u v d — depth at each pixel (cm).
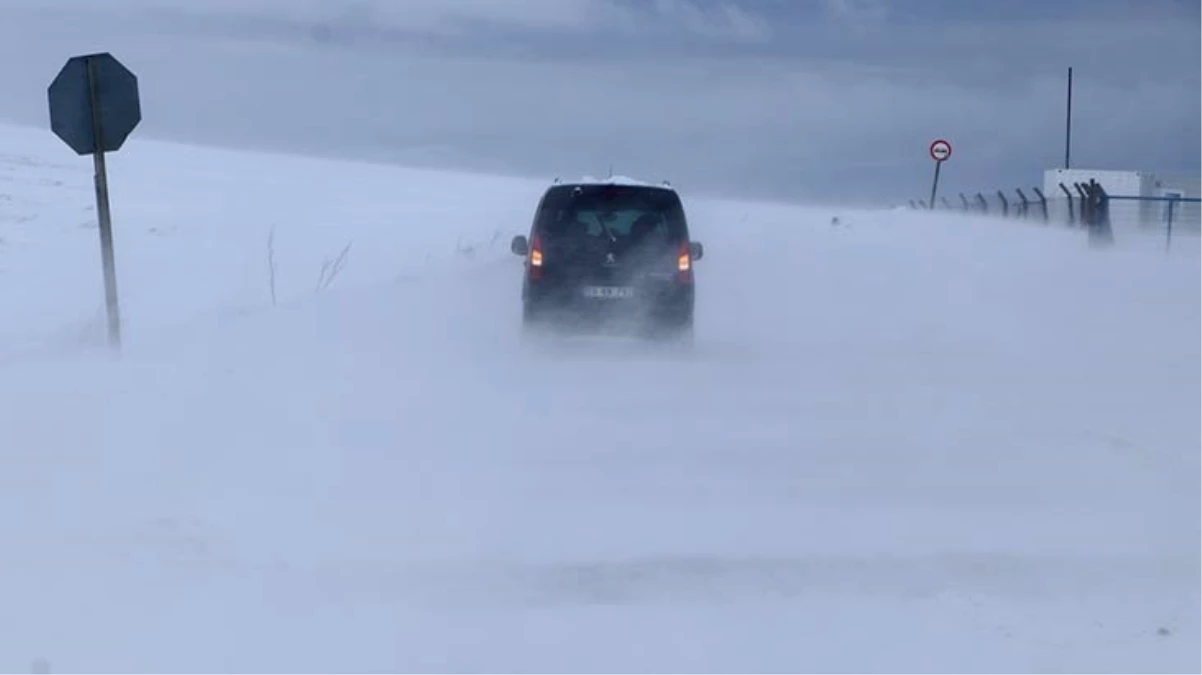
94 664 1520
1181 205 10006
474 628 1655
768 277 6103
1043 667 1538
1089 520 2109
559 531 2033
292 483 2247
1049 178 10469
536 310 3897
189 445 2477
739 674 1519
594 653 1579
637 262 3897
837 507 2180
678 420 2833
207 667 1521
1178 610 1723
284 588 1778
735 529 2056
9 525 1986
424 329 4144
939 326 4538
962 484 2323
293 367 3334
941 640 1623
